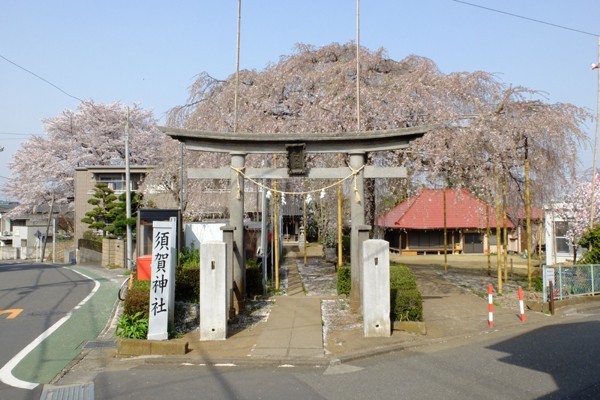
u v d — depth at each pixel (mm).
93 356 8312
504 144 13266
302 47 16953
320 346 8375
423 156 14305
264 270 13594
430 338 9078
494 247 32969
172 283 9031
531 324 10578
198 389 6453
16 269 26266
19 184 40312
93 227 30531
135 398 6141
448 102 14109
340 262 13914
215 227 18000
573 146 14148
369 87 14578
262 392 6289
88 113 39562
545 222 23422
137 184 37719
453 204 31781
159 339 8539
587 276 13938
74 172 39250
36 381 6973
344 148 11094
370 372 7117
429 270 20500
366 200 15766
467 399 5812
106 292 15656
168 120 17594
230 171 11242
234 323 10102
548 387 6180
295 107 15469
